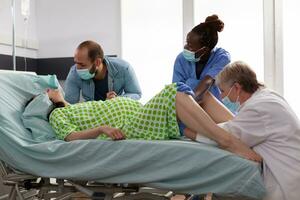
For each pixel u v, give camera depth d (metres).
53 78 2.34
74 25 3.98
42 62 4.09
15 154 1.86
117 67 2.74
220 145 1.70
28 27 4.03
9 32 3.79
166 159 1.65
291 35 3.30
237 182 1.56
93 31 3.91
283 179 1.56
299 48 3.28
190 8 3.57
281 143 1.62
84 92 2.72
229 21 3.47
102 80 2.71
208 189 1.61
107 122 2.07
